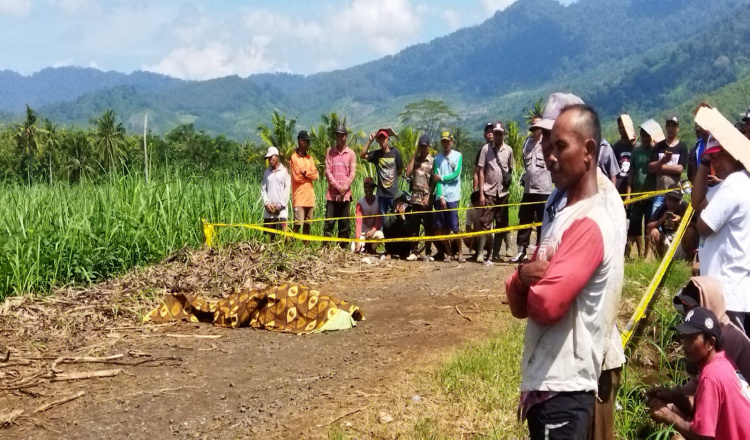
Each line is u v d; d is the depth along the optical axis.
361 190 14.92
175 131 65.25
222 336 7.11
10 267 8.09
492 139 11.30
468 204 16.91
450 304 8.22
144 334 7.12
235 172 12.85
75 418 5.08
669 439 4.71
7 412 5.16
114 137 48.44
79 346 6.65
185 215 10.27
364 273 10.22
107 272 8.86
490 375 5.67
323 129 36.84
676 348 6.47
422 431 4.75
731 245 4.75
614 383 3.25
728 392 3.82
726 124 4.79
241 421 5.01
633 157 10.19
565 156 2.94
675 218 9.23
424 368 5.93
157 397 5.46
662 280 7.55
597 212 2.89
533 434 3.07
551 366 2.96
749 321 4.76
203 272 9.05
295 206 11.59
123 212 9.71
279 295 7.49
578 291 2.83
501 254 12.46
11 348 6.50
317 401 5.32
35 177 12.23
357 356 6.34
